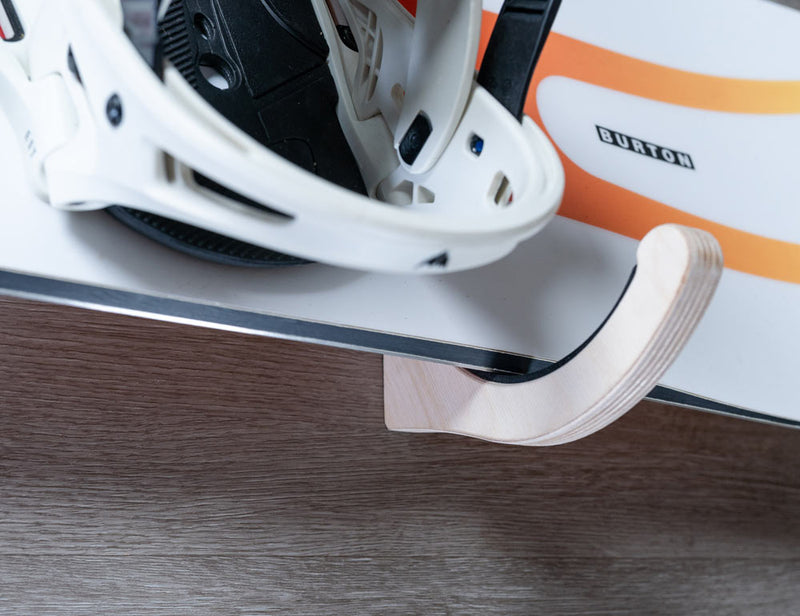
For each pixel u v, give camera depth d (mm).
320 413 899
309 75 664
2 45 553
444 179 606
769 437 1214
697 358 813
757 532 1170
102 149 440
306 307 607
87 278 532
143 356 818
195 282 570
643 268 555
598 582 1027
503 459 999
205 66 644
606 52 917
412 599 908
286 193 381
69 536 764
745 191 918
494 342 686
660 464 1112
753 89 983
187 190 425
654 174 876
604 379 588
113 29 408
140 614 785
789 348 866
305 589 857
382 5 639
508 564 972
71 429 778
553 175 509
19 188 528
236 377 860
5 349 758
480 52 830
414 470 940
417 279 670
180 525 812
